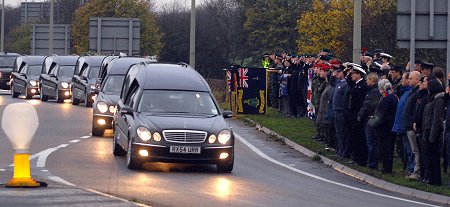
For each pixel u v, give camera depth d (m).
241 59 118.94
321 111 41.31
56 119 55.47
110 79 46.47
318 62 43.09
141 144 30.72
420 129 29.89
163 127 30.92
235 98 58.12
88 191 24.58
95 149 37.72
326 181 30.50
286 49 113.12
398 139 36.22
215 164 31.38
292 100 55.19
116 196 24.38
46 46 107.75
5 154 34.66
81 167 31.34
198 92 34.19
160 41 117.25
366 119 33.50
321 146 40.03
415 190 28.23
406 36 33.84
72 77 73.75
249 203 24.28
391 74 35.59
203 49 119.94
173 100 33.53
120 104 35.78
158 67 35.75
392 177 30.92
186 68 36.03
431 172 29.33
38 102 76.88
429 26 33.75
